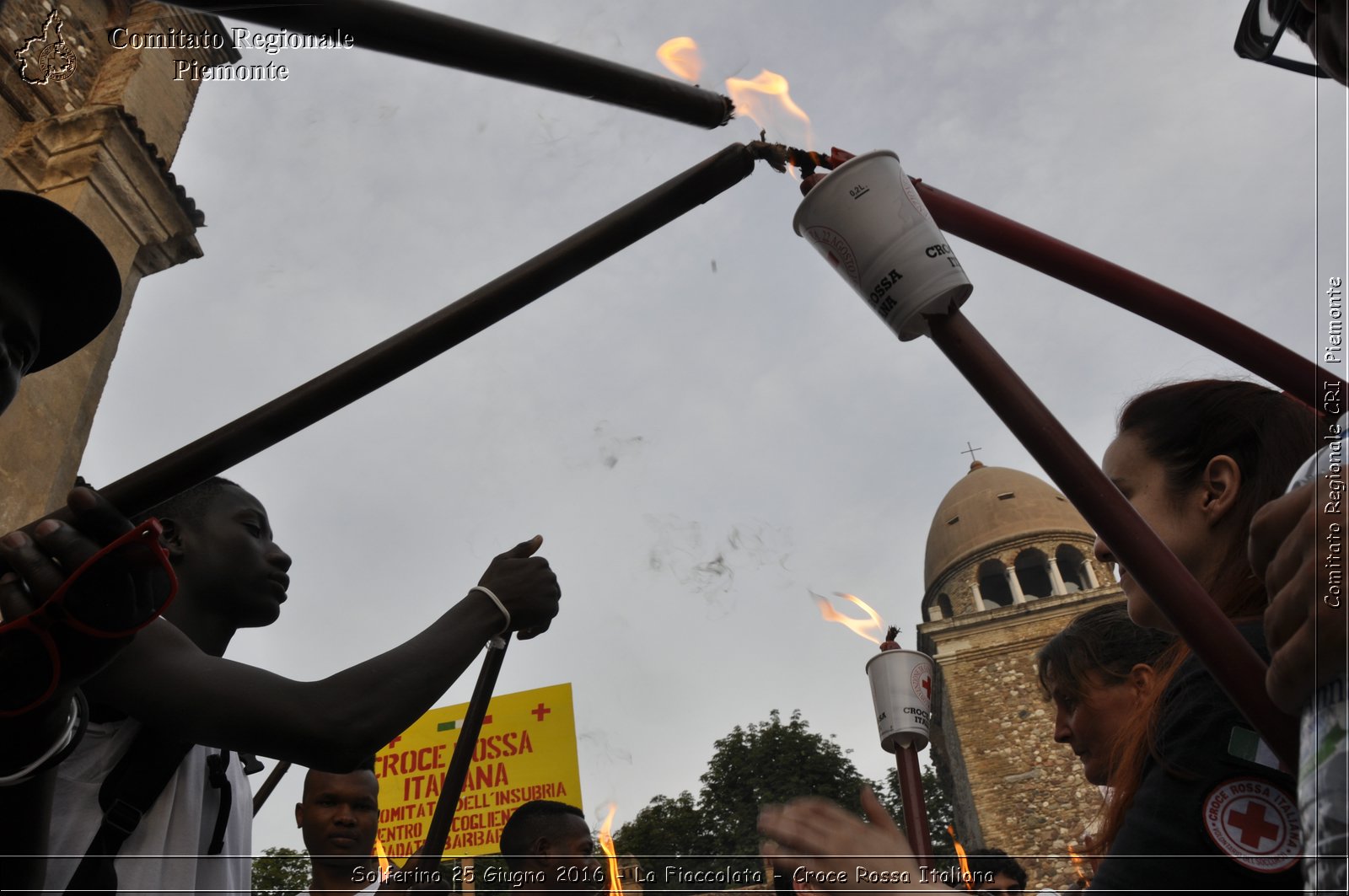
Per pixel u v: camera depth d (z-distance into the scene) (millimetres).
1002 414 888
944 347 934
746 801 21500
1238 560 1330
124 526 1148
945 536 28516
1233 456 1377
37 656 1181
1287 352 1204
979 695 24422
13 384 1547
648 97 998
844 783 22047
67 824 1771
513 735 5746
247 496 2277
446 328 1049
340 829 3369
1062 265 1236
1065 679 2186
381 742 1673
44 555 1165
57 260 1606
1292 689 744
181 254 8008
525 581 1940
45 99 7680
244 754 2326
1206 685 1108
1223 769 1018
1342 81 911
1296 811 981
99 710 1823
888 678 1457
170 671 1649
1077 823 22203
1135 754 1371
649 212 1068
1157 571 810
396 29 832
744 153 1079
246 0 780
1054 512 27781
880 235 978
